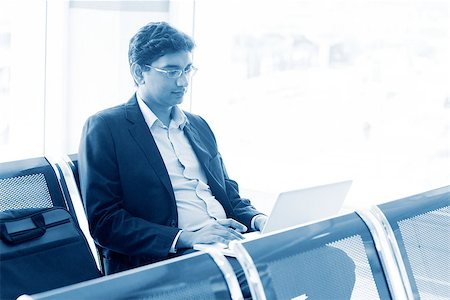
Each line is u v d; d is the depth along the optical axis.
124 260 2.27
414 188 3.43
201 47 4.03
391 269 1.51
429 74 3.34
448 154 3.32
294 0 3.76
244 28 3.98
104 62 3.50
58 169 2.10
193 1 3.93
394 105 3.47
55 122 3.32
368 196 3.55
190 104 4.08
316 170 3.76
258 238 1.29
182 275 1.14
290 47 3.81
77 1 3.34
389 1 3.42
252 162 4.02
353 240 1.46
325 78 3.70
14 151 3.24
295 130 3.85
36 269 1.83
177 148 2.42
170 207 2.29
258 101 3.99
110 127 2.28
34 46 3.22
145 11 3.68
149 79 2.35
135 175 2.26
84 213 2.12
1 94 3.18
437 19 3.28
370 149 3.57
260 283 1.22
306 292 1.30
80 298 0.99
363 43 3.53
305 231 1.37
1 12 3.12
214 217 2.38
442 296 1.64
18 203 1.97
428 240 1.66
